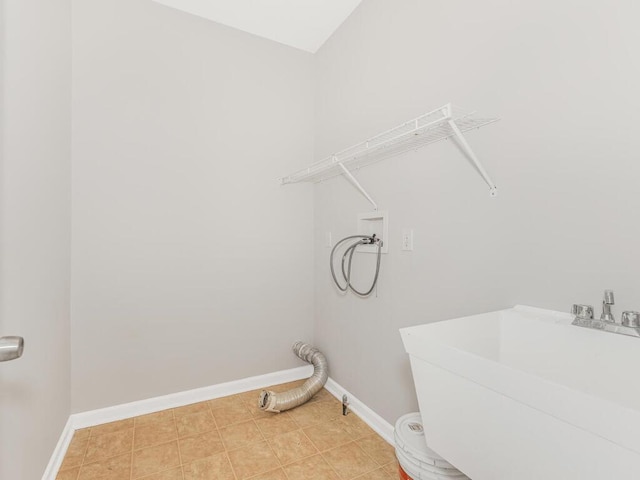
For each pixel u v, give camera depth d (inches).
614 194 35.9
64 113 66.5
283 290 97.7
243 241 91.8
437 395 33.8
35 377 49.8
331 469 60.0
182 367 83.9
